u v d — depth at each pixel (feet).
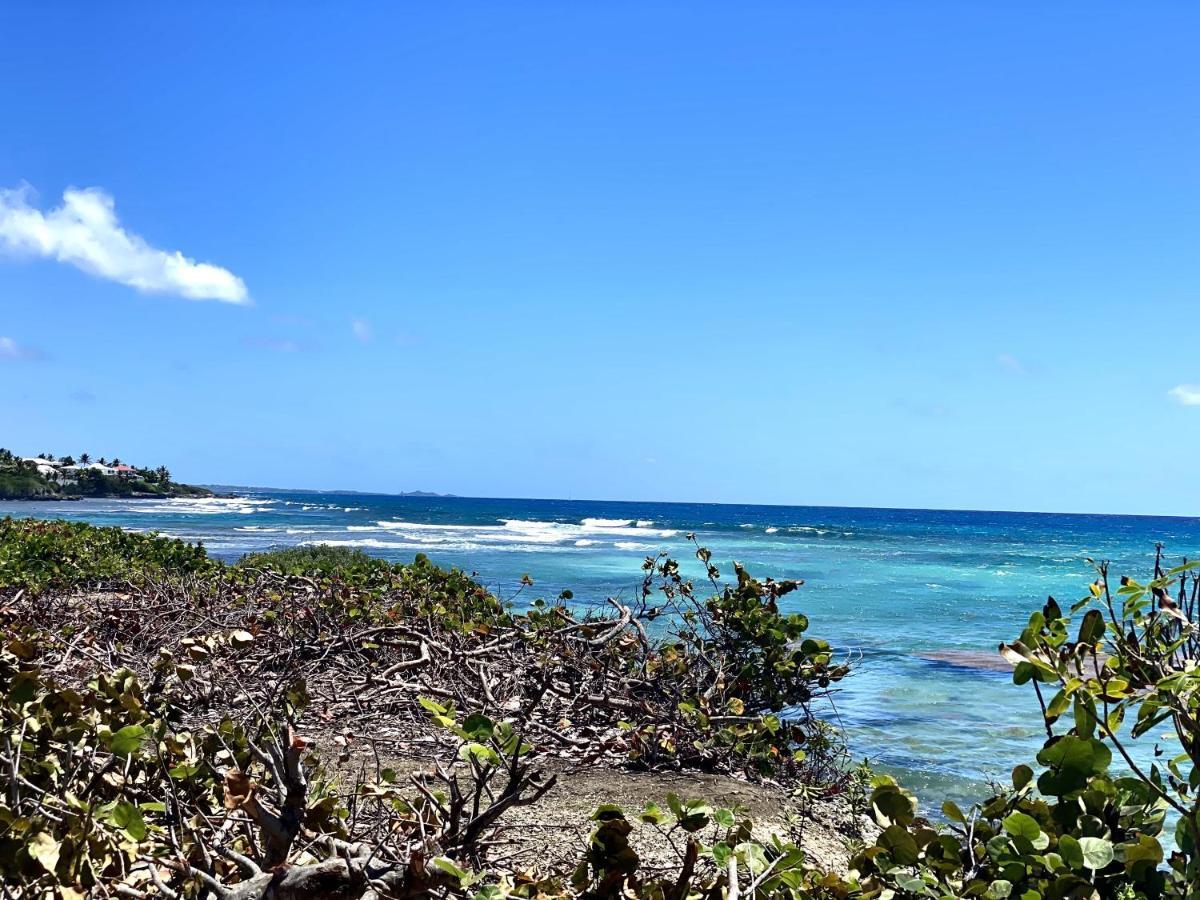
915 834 10.37
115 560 39.06
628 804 15.56
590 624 23.72
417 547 142.61
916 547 183.32
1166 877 8.39
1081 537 261.24
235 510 333.01
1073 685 8.42
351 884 7.21
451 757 17.40
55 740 10.94
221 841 10.37
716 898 8.64
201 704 18.21
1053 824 9.37
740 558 135.23
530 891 8.77
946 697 35.22
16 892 8.39
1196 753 8.21
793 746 21.48
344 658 22.91
